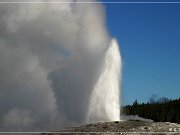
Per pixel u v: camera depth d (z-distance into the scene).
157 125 65.44
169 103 163.00
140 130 62.25
